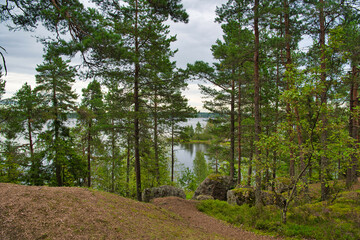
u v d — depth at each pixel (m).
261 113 16.77
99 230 5.30
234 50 11.65
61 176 19.70
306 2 10.50
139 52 11.95
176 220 8.53
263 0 10.20
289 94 6.87
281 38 10.16
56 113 17.44
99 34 7.45
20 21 7.27
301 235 7.13
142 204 8.88
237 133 18.38
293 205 10.34
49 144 17.38
